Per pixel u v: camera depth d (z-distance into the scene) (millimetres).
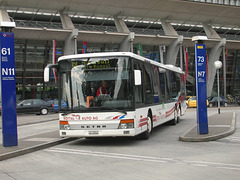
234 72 58656
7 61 9352
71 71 10281
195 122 18672
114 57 10062
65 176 6211
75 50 38062
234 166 6793
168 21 46906
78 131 9984
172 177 5883
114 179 5836
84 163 7484
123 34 41656
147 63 12023
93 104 9930
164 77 15000
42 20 41469
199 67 11297
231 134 12195
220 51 51844
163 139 11531
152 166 6914
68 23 38938
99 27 43219
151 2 42156
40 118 26453
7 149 9031
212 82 53438
